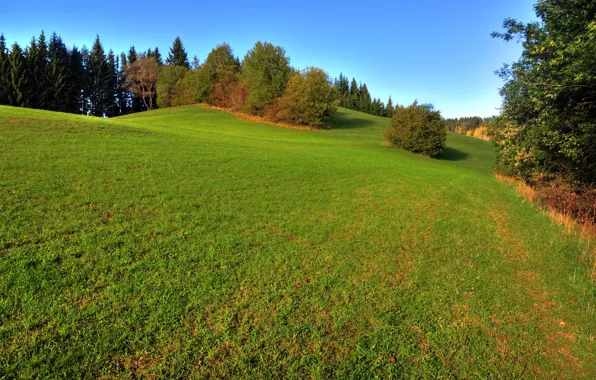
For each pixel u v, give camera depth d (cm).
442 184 1667
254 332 450
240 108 5641
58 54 6731
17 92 5603
